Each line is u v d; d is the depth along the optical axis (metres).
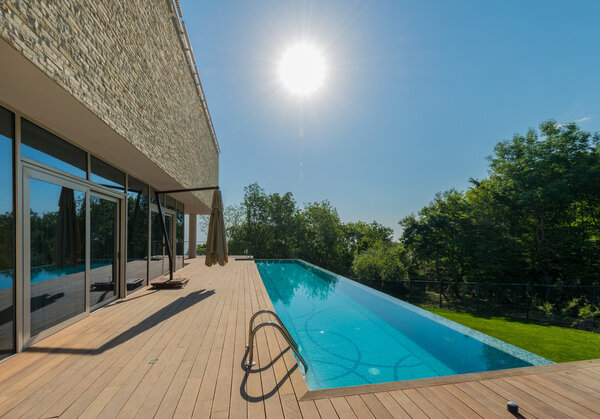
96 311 4.71
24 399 2.09
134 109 4.18
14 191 3.00
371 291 8.52
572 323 13.23
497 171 21.75
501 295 16.88
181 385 2.30
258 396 2.13
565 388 2.29
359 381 3.93
